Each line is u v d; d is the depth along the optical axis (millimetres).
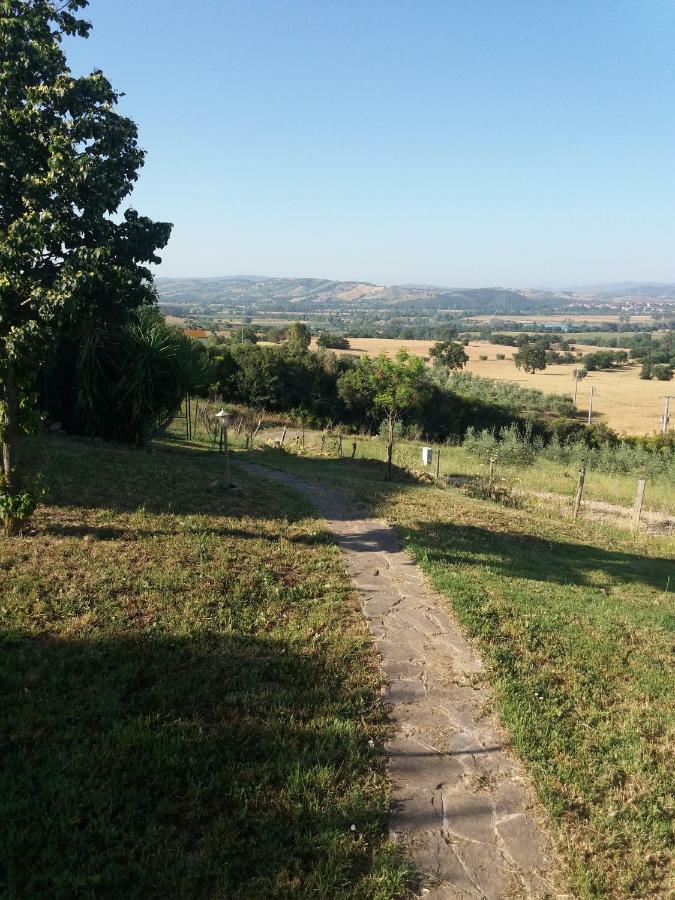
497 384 66625
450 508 14297
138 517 10008
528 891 3740
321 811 4133
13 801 3906
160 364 17812
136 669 5488
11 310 7547
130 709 4980
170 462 15719
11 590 6777
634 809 4504
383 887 3627
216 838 3803
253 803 4141
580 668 6711
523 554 11273
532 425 43969
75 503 10375
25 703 4844
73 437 16953
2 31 7363
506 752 5062
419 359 17500
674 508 19047
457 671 6289
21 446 13703
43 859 3533
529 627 7516
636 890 3809
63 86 7418
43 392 16812
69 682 5195
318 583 8289
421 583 8734
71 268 7180
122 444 17672
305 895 3494
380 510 13000
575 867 3932
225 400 40625
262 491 13461
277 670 5859
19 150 7328
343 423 41906
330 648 6480
